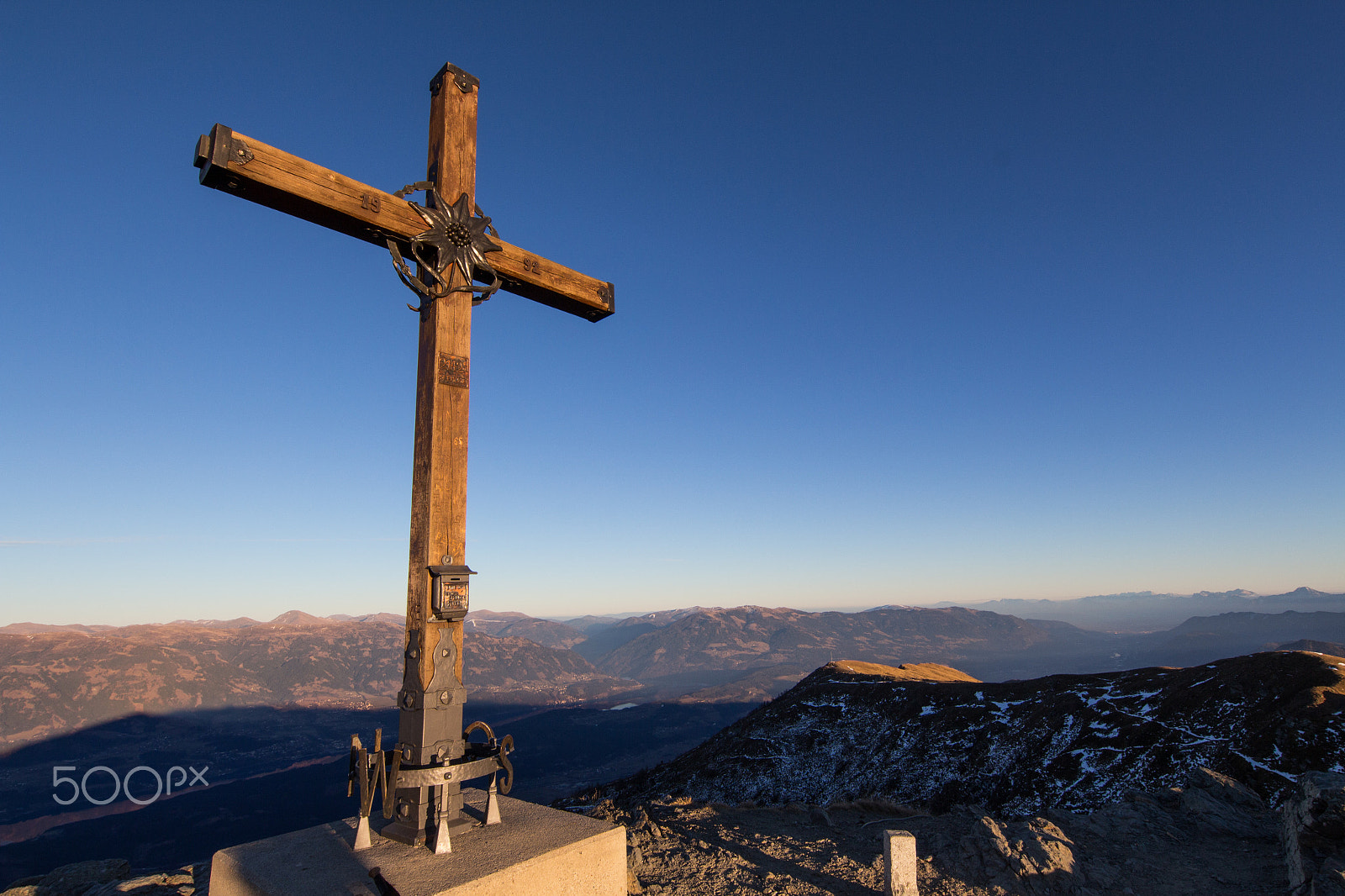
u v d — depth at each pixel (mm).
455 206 5848
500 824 5582
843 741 55219
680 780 54406
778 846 11859
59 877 10625
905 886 9219
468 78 6297
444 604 5234
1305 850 9391
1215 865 10836
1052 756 41094
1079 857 10797
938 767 46156
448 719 5289
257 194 4984
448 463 5543
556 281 6746
